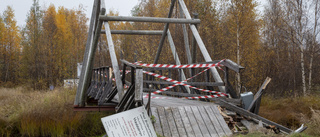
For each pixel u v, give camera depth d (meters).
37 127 7.44
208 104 5.34
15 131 7.63
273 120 7.01
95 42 7.19
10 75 30.83
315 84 14.75
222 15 15.05
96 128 7.73
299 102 8.12
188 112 4.60
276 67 13.95
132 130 2.83
